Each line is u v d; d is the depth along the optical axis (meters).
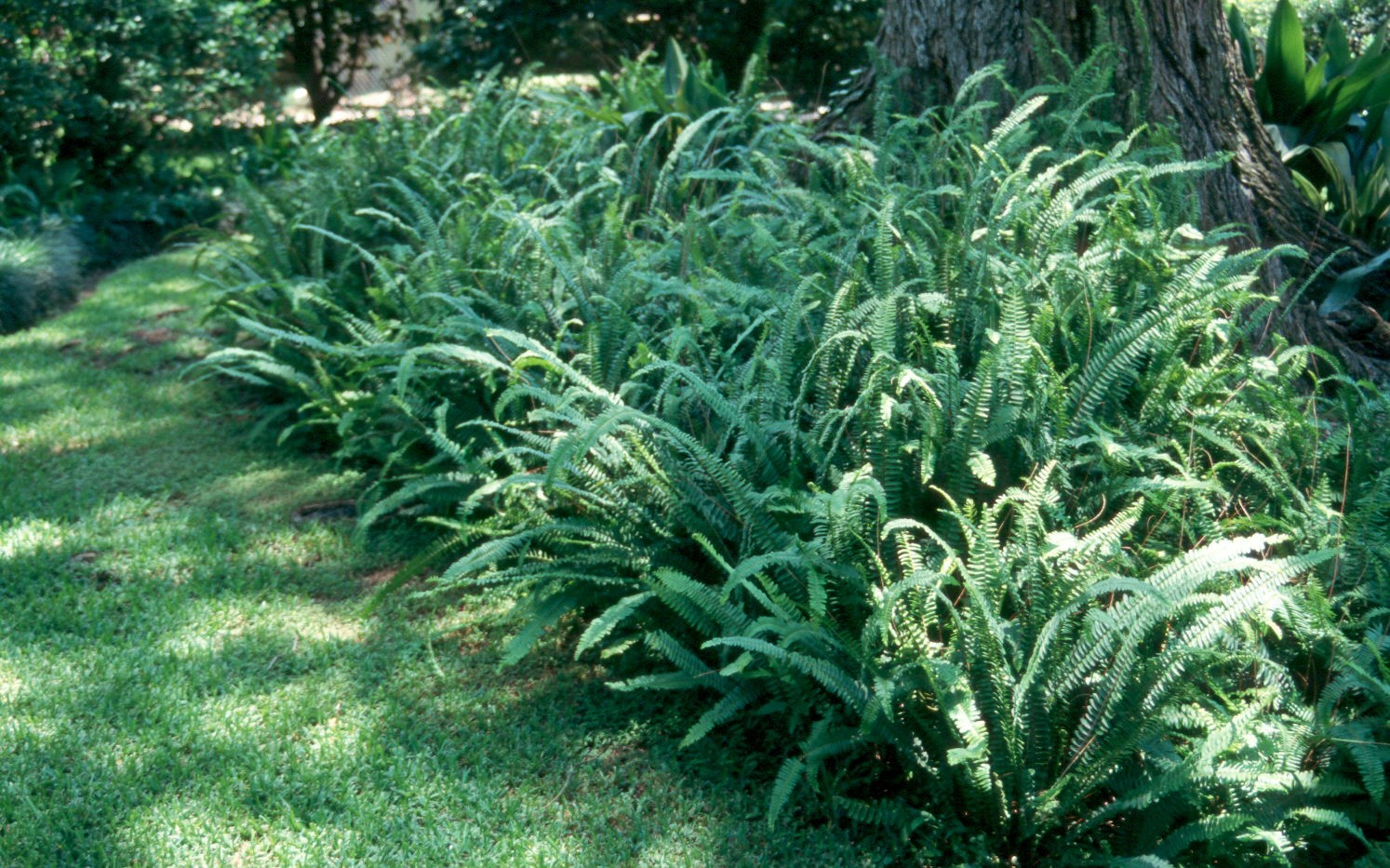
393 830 2.74
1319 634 2.74
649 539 3.32
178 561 4.07
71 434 5.25
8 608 3.73
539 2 13.10
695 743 3.08
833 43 13.30
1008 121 4.02
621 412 3.04
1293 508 3.27
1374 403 3.51
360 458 4.98
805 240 4.22
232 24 10.33
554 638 3.60
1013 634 2.71
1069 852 2.58
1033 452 3.15
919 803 2.80
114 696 3.25
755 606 3.10
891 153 4.62
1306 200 5.69
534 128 6.90
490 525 3.51
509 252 4.72
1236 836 2.49
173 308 7.23
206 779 2.89
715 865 2.66
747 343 4.04
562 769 2.99
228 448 5.14
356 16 15.13
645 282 4.26
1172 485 2.94
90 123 9.55
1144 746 2.55
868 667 2.66
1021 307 3.18
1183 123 5.03
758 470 3.31
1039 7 5.00
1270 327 4.55
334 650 3.53
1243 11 8.16
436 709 3.25
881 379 3.14
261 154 10.34
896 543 2.94
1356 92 5.92
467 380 4.33
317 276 5.49
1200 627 2.57
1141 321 3.33
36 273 7.06
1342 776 2.62
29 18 9.03
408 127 7.08
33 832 2.68
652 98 6.80
